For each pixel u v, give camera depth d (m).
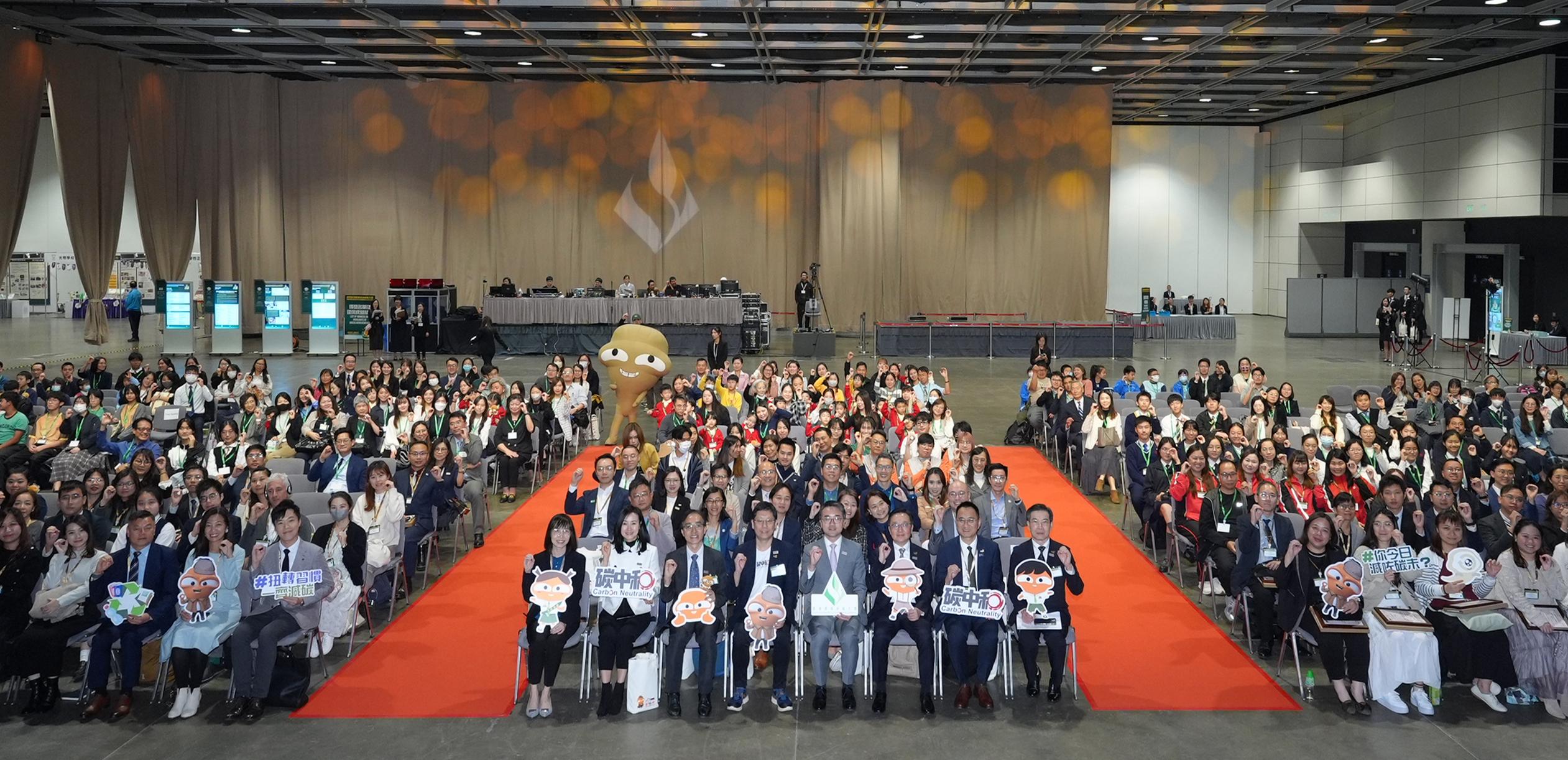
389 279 32.50
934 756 6.68
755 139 32.78
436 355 27.91
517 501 13.41
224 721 7.16
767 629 7.09
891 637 7.43
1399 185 32.59
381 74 31.06
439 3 21.58
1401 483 8.62
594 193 32.81
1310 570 7.62
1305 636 7.61
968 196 33.03
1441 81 30.47
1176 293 40.50
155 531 7.81
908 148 32.78
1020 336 28.50
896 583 7.34
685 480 10.45
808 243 33.12
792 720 7.20
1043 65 28.94
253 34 25.09
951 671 7.99
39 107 25.11
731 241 33.03
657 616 7.52
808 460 10.84
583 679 7.56
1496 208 28.27
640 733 7.01
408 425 13.29
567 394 16.23
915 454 11.53
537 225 32.69
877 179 32.19
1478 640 7.36
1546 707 7.25
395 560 9.12
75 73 26.39
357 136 32.12
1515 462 10.10
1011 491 9.55
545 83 32.41
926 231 33.06
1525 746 6.78
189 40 25.72
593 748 6.79
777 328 33.25
